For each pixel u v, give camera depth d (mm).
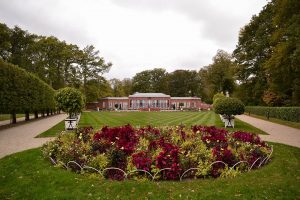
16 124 23500
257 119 30859
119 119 28734
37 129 18891
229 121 20016
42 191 5754
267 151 8523
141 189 5676
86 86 65688
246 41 43188
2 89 20766
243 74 44344
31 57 58531
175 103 76750
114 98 75438
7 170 7547
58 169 7121
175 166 6289
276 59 21109
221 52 70062
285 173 6973
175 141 9008
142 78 96938
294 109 25719
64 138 9195
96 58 67062
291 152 9984
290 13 18844
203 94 92000
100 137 8898
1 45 49000
